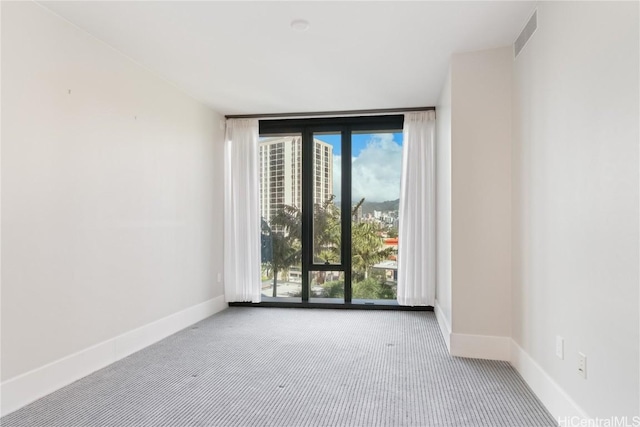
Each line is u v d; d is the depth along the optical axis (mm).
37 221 2244
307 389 2369
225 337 3447
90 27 2533
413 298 4281
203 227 4133
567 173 1893
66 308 2436
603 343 1579
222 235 4574
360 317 4137
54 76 2357
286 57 3006
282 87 3664
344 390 2352
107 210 2779
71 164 2475
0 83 2041
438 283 4012
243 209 4559
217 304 4414
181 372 2639
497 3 2258
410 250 4273
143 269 3166
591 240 1672
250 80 3480
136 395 2279
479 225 2904
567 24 1891
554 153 2043
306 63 3121
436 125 4176
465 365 2752
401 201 4348
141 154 3148
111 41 2732
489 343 2881
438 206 4020
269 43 2766
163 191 3439
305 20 2449
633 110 1392
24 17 2170
